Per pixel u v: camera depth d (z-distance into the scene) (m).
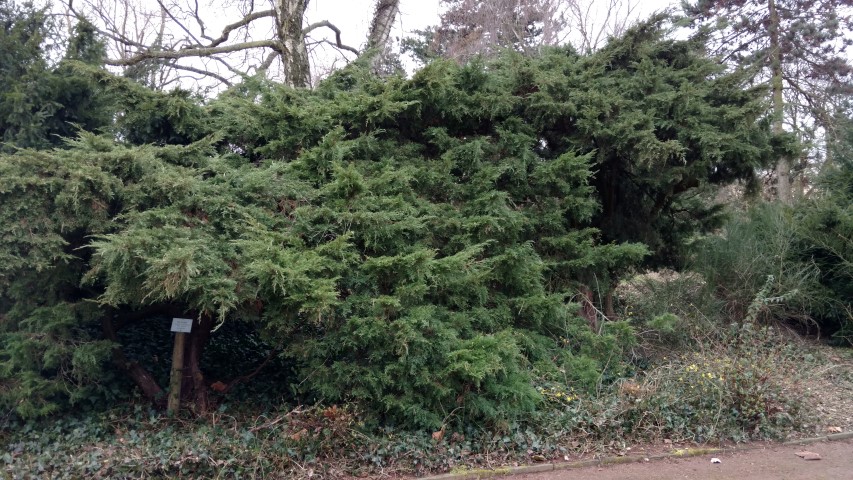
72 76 7.75
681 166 9.64
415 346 6.23
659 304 11.17
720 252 12.40
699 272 12.26
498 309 7.88
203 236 6.05
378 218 6.62
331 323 6.24
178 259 5.09
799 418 7.59
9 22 7.73
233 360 8.41
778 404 7.56
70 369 6.52
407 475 5.88
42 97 7.44
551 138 10.10
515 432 6.62
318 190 7.04
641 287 12.13
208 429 6.31
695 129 9.19
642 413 7.17
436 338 6.43
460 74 9.10
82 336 6.61
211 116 8.43
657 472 6.17
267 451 5.84
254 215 6.60
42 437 6.21
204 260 5.64
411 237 7.34
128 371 7.04
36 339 6.23
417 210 7.47
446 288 7.22
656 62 10.16
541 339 8.24
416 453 6.04
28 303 6.38
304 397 7.07
